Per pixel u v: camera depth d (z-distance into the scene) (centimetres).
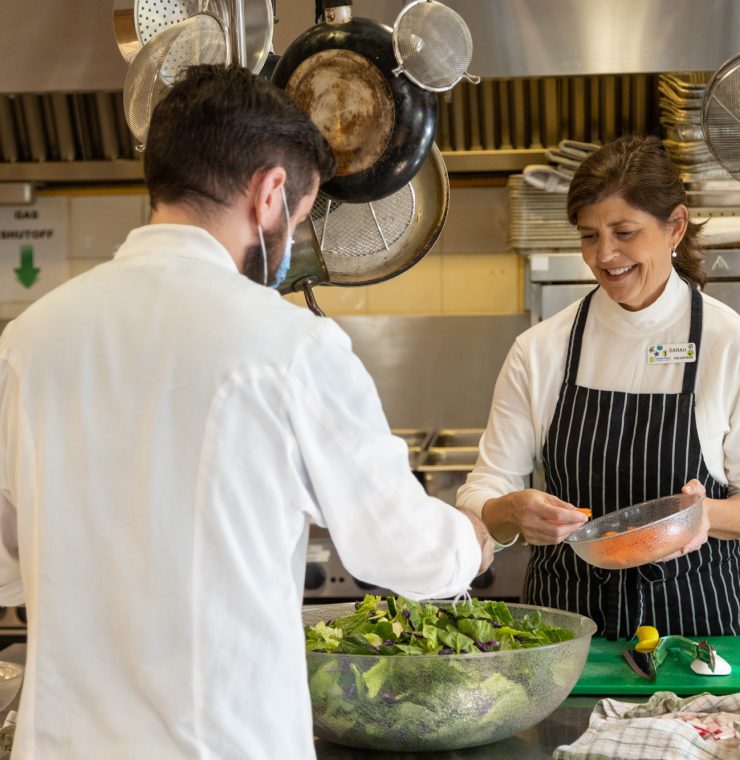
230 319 104
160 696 101
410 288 376
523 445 200
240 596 101
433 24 159
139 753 100
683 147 297
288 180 112
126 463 103
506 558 300
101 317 107
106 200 378
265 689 102
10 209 380
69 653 103
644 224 177
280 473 103
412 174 168
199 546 101
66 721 103
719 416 186
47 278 380
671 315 190
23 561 109
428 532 109
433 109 166
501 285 372
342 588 304
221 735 100
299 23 283
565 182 312
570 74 282
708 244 296
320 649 137
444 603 159
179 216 110
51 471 105
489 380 369
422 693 129
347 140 165
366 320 371
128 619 102
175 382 103
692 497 168
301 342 104
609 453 189
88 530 103
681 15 279
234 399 102
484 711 130
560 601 191
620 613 184
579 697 157
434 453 342
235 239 111
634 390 191
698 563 185
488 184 367
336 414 105
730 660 170
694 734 130
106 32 290
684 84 295
